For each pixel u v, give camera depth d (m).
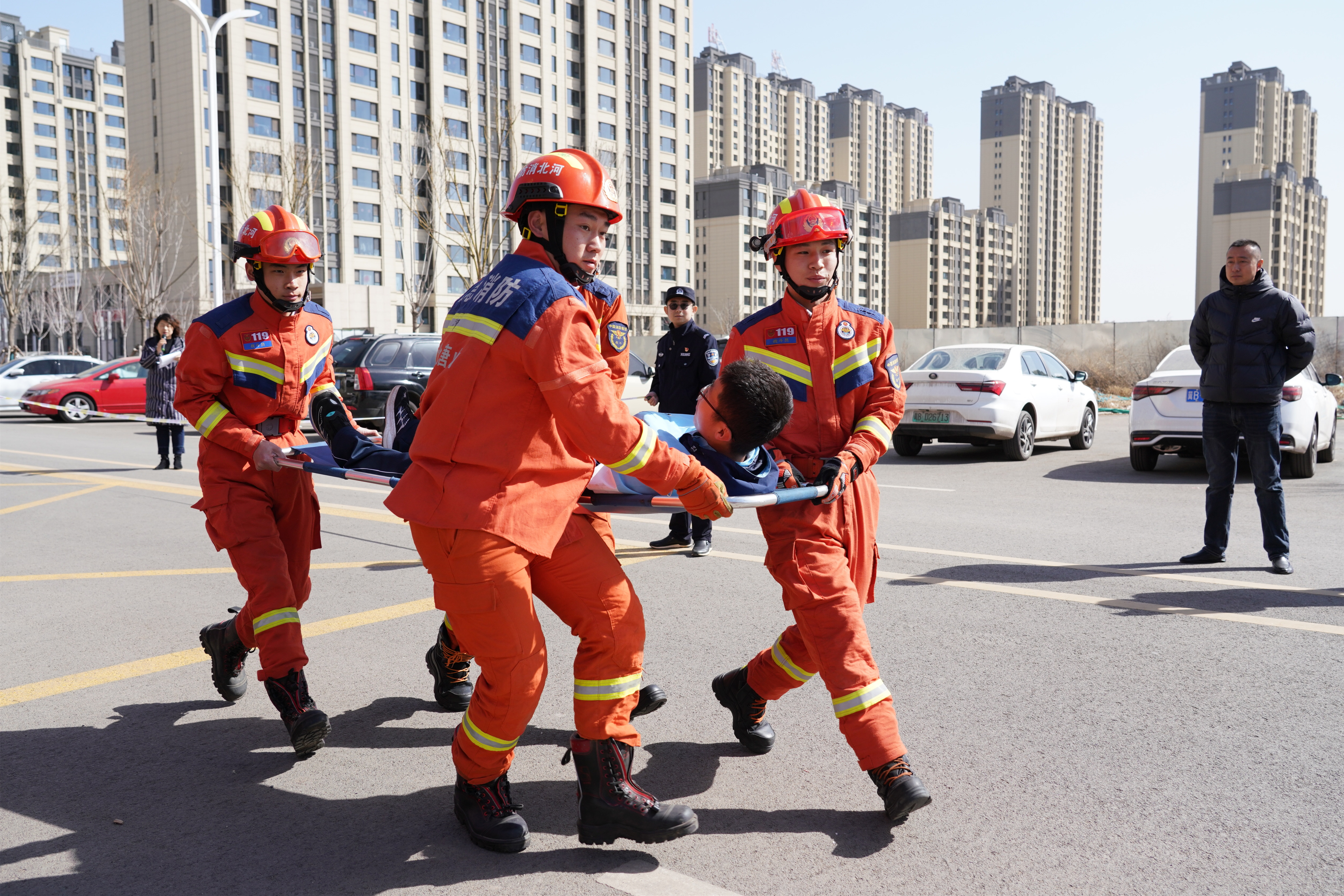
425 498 2.46
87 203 116.19
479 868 2.57
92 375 20.22
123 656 4.45
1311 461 10.28
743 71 159.88
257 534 3.38
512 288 2.40
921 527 7.59
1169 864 2.53
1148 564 6.17
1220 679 3.95
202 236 63.53
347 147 68.00
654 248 90.38
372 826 2.82
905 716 3.59
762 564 6.32
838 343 2.96
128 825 2.83
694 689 3.94
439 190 49.38
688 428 3.06
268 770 3.22
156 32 65.50
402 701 3.86
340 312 49.44
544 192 2.44
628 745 2.62
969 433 12.12
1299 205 168.12
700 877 2.51
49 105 112.94
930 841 2.68
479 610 2.46
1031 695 3.79
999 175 199.75
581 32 83.06
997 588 5.51
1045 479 10.54
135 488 10.21
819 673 3.22
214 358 3.40
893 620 4.86
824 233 2.83
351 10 67.94
